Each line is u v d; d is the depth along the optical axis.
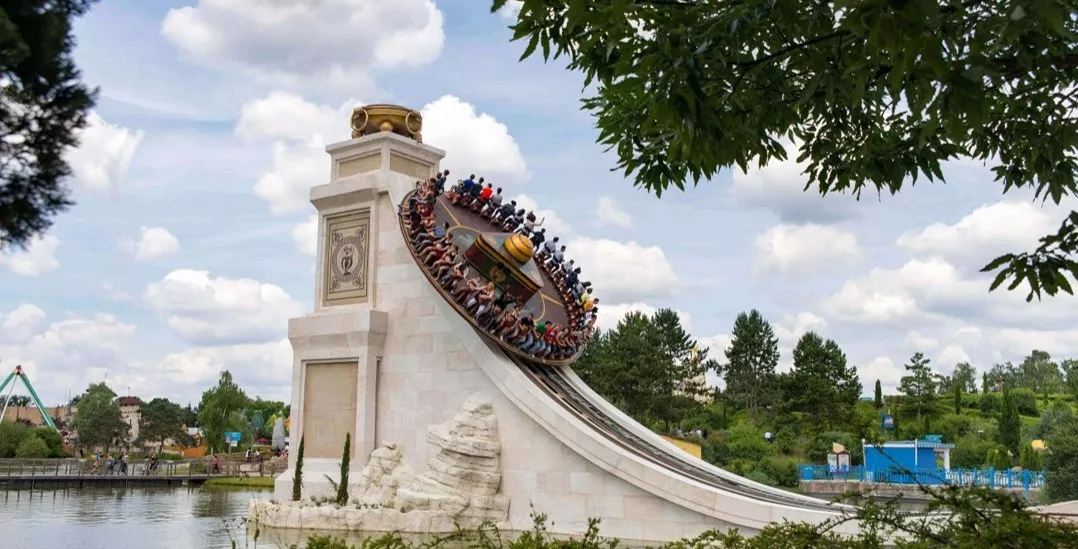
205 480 75.31
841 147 15.86
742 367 121.75
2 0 11.80
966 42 11.70
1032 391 151.25
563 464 31.62
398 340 37.06
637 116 15.11
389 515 31.62
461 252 37.75
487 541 12.85
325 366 38.44
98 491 62.38
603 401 38.38
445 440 33.12
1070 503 28.64
